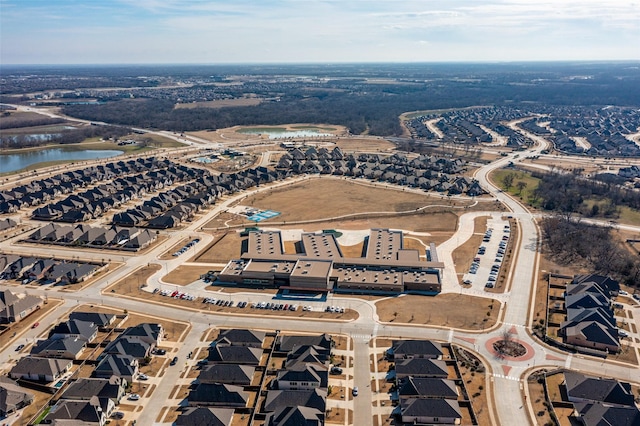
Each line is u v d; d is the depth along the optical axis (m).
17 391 125.94
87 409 117.75
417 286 186.88
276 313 169.88
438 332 156.00
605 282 182.62
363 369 137.75
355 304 176.12
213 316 167.75
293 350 142.75
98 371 134.12
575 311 163.50
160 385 131.50
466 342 150.38
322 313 169.50
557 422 116.00
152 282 194.38
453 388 125.25
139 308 173.50
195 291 186.50
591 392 123.12
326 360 139.62
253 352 141.88
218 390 124.50
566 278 194.75
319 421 113.81
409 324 161.25
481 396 126.00
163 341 152.00
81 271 198.00
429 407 118.12
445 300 178.00
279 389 129.12
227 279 194.38
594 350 145.50
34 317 167.38
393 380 133.25
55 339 148.38
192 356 144.50
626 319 164.25
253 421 118.06
